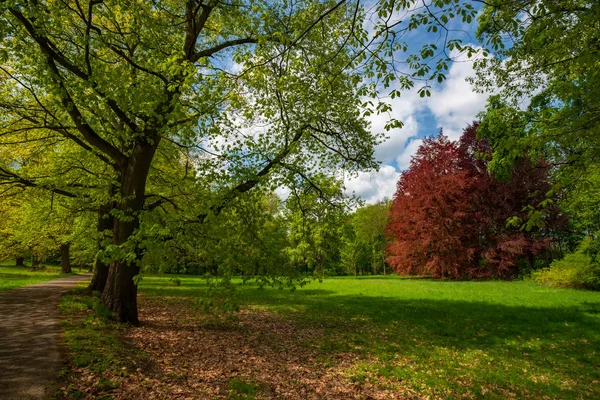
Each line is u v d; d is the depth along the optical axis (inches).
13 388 195.9
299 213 443.8
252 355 323.9
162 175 565.9
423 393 251.0
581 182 202.5
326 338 403.2
